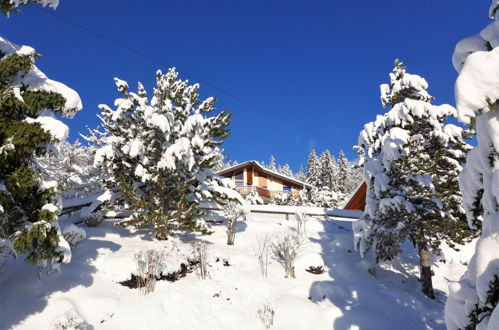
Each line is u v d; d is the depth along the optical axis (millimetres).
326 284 9312
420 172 10664
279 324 7305
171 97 13164
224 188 12617
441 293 10812
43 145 5441
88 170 22969
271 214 18812
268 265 10359
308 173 56688
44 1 6098
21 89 5535
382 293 9453
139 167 10844
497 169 3029
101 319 6156
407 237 11273
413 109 11336
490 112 3088
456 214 10727
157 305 6945
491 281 2885
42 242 5387
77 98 5832
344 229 16438
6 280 6387
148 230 12102
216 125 12039
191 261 9586
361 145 13547
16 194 4977
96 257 8477
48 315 5742
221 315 7227
